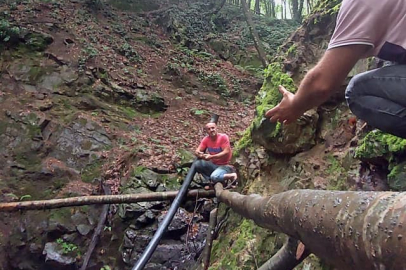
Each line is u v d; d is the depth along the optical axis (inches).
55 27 400.8
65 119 318.3
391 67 54.0
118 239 234.1
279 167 159.3
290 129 149.2
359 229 39.7
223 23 621.9
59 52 373.7
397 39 46.1
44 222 249.0
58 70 357.7
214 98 413.1
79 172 285.9
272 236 141.3
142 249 218.8
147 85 390.3
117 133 314.7
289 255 76.2
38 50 369.7
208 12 613.3
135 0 563.8
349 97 60.9
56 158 294.8
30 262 243.8
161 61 444.5
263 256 140.5
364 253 38.6
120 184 261.6
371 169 112.5
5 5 418.0
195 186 241.8
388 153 104.9
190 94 409.4
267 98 165.9
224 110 397.1
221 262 154.9
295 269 117.1
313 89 51.0
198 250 207.5
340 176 126.1
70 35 398.9
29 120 310.3
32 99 331.3
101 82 365.1
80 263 237.5
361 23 46.7
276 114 60.7
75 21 434.0
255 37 467.2
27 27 383.6
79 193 269.9
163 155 282.4
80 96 344.5
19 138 299.9
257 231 149.3
